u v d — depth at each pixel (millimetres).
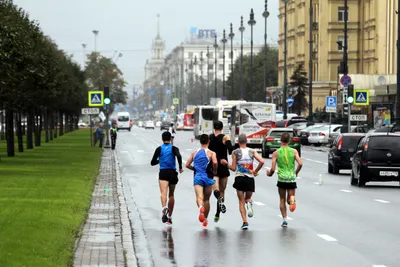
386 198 57094
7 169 80938
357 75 177375
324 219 44250
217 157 42812
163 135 41906
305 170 90375
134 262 29062
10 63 83750
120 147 154375
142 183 71750
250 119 141250
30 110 134000
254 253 32562
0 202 47656
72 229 36688
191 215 46406
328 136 155750
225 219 44406
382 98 162875
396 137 67500
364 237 37156
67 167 86000
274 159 41344
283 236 37562
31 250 28516
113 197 56750
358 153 68750
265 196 58531
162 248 33969
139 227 41031
